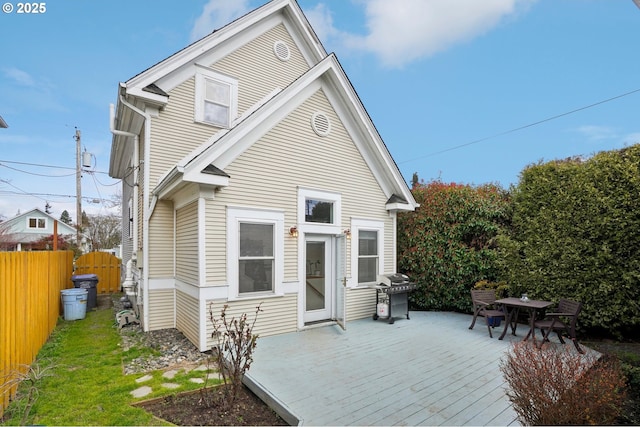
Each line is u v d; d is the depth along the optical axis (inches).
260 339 237.0
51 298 271.1
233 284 230.4
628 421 135.7
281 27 358.0
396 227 370.9
